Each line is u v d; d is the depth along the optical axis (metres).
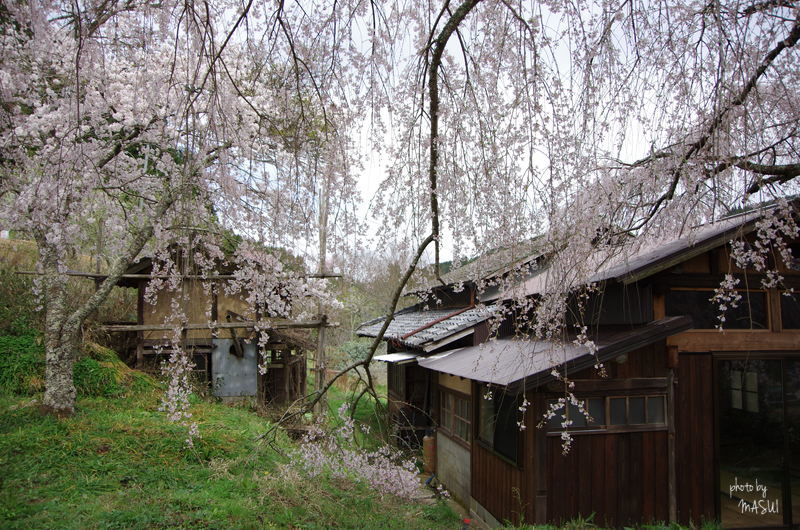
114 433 5.58
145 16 2.93
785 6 2.88
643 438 5.38
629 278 4.88
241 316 9.07
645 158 3.45
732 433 5.64
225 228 4.89
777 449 5.70
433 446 8.66
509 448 5.60
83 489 4.25
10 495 3.85
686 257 5.00
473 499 6.62
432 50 3.20
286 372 10.73
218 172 4.03
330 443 4.88
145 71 3.34
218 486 4.80
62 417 5.79
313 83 3.00
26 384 6.62
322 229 3.66
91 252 9.25
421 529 5.10
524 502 5.17
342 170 3.45
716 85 2.60
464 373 5.93
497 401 5.97
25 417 5.59
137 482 4.59
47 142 4.75
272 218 4.08
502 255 3.46
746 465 5.62
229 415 7.59
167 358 9.12
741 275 5.61
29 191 4.26
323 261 4.21
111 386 7.32
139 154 6.53
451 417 7.95
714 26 2.78
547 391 5.22
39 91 4.77
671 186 3.32
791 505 5.64
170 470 4.96
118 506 4.05
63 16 3.01
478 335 7.89
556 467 5.19
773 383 5.79
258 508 4.44
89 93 4.55
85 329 8.34
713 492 5.45
